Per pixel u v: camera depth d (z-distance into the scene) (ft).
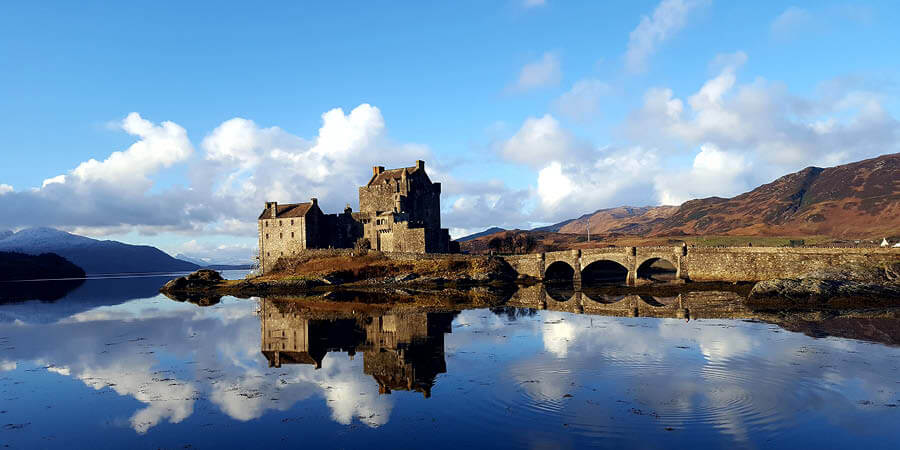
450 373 124.06
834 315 201.36
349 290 391.04
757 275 321.11
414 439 84.48
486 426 89.10
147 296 415.23
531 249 617.62
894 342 146.51
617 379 114.32
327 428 90.58
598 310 234.38
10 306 338.34
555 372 121.60
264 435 88.33
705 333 165.17
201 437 88.38
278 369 133.39
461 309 250.98
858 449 77.15
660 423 88.12
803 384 107.24
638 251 362.33
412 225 476.13
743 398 99.50
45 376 131.03
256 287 423.23
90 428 93.86
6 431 92.94
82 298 409.69
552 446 79.87
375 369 130.41
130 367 139.54
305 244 483.51
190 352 157.99
